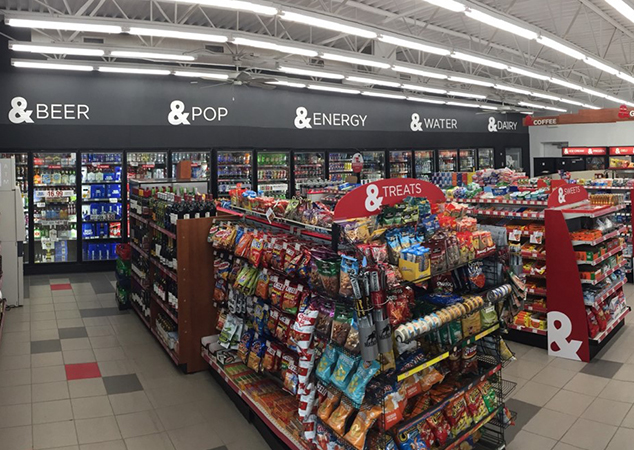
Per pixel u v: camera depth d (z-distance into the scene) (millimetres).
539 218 6109
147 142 11289
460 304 3398
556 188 5992
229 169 12492
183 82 11641
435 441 3328
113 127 10922
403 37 7656
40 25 6414
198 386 5098
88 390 5004
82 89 10648
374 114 15070
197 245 5344
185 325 5344
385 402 2996
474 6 6246
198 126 11859
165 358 5863
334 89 12523
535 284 6191
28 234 10430
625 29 11320
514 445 3900
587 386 4945
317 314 3311
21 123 10164
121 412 4551
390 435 3068
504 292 3721
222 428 4273
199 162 12219
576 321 5586
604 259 6012
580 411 4438
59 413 4527
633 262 8766
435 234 3514
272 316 4180
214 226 5336
